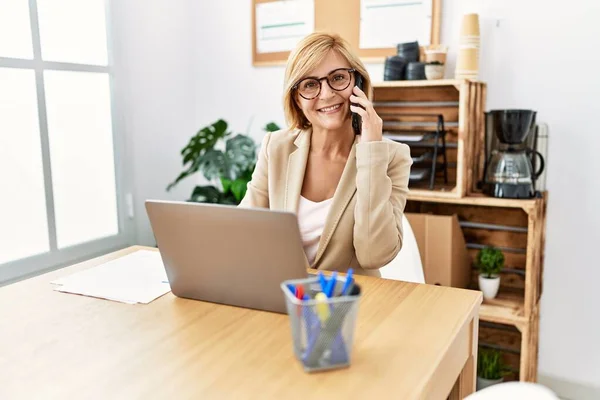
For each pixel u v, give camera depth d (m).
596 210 2.16
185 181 3.04
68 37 2.38
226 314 1.02
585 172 2.16
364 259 1.38
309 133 1.54
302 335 0.80
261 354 0.86
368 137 1.37
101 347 0.90
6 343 0.91
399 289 1.15
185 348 0.89
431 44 2.34
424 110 2.37
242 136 2.56
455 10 2.30
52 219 2.34
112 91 2.57
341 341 0.80
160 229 1.06
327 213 1.45
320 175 1.51
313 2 2.59
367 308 1.05
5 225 2.19
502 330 2.40
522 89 2.22
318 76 1.39
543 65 2.17
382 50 2.46
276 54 2.72
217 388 0.76
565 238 2.23
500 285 2.36
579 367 2.28
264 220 0.95
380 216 1.33
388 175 1.44
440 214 2.41
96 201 2.57
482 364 2.22
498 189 2.03
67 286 1.19
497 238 2.33
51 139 2.35
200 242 1.03
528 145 2.13
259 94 2.82
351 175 1.44
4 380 0.79
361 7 2.47
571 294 2.25
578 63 2.11
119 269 1.31
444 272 2.11
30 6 2.18
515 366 2.39
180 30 2.90
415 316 1.01
